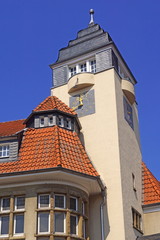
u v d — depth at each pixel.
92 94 28.81
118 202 24.38
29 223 20.92
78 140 25.38
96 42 31.19
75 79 29.23
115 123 27.03
